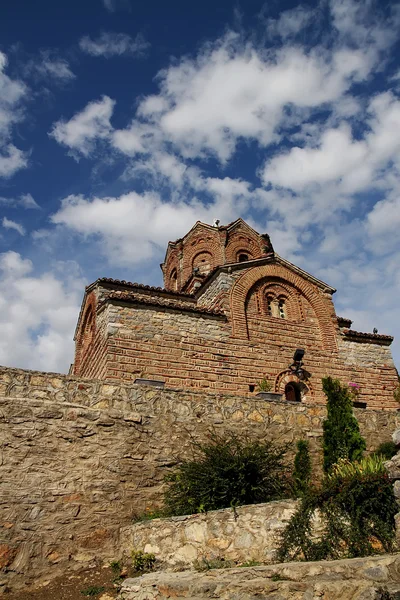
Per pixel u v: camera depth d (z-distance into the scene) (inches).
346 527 328.2
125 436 468.1
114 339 730.2
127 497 442.3
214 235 1274.6
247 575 289.3
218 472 418.6
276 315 896.3
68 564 394.9
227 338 810.2
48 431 441.4
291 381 820.0
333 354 883.4
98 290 866.8
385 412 612.4
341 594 247.1
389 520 321.7
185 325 788.6
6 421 432.1
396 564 268.8
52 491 419.2
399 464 318.7
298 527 338.0
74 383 474.0
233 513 365.4
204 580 292.8
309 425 557.6
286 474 504.4
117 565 394.9
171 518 389.1
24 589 370.6
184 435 494.6
